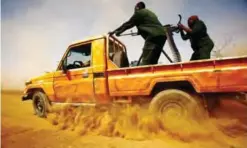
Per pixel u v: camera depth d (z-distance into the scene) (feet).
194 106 11.26
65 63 16.22
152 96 12.85
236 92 10.96
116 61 14.71
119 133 12.72
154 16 14.67
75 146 11.15
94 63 14.61
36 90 18.40
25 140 12.14
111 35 14.88
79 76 15.28
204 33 14.12
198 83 11.16
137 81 12.71
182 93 11.57
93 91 14.39
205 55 13.80
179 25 14.97
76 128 14.15
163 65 12.10
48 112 17.28
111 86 13.60
